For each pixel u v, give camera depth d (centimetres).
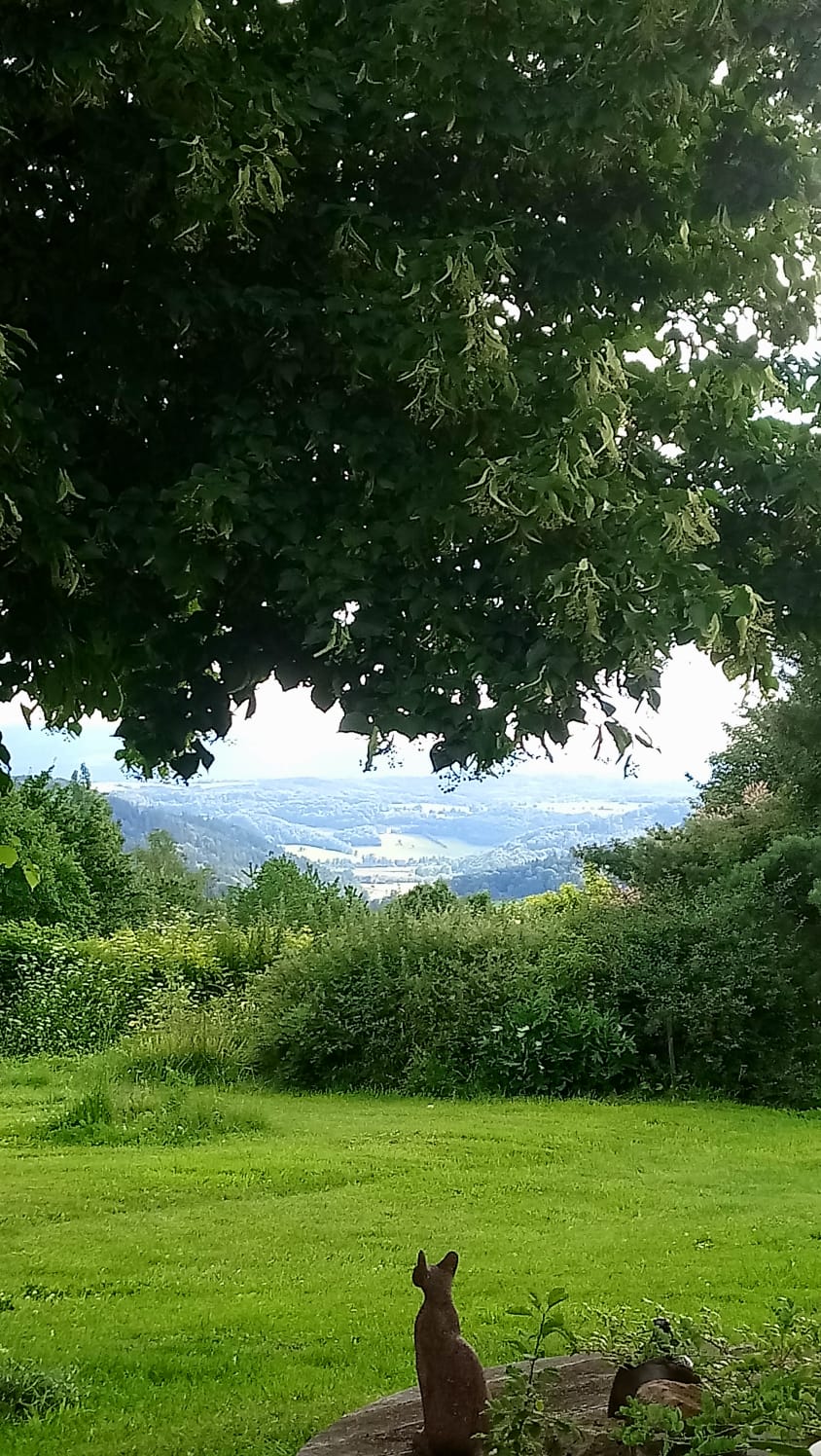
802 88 247
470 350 232
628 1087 1289
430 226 257
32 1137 992
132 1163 883
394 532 233
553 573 216
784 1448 218
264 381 259
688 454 279
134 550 244
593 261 266
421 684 230
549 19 238
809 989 1304
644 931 1366
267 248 254
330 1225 706
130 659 264
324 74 254
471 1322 524
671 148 258
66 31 227
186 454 264
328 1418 429
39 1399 441
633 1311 529
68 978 1653
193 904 2422
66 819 2152
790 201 266
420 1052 1320
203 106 232
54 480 233
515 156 254
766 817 1535
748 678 244
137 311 259
